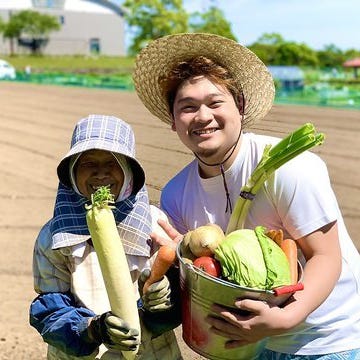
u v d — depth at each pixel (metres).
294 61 55.50
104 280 2.34
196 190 2.74
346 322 2.60
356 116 17.97
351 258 2.64
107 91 28.27
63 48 76.94
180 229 2.83
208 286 2.25
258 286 2.21
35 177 10.98
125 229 2.57
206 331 2.37
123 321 2.31
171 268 2.54
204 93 2.50
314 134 2.35
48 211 8.90
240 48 2.56
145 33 62.72
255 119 2.82
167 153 3.47
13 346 4.88
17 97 24.38
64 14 77.44
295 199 2.43
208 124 2.50
